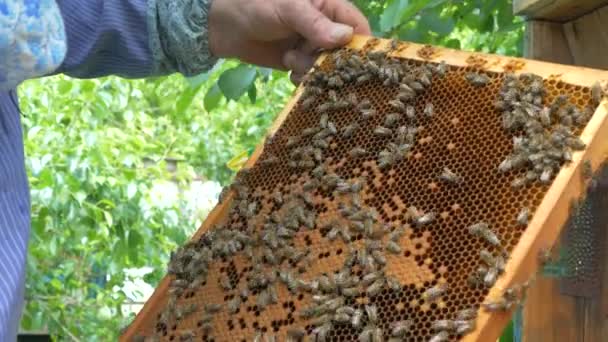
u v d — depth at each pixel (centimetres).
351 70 79
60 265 216
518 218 64
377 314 66
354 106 77
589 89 67
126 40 85
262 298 70
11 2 63
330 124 77
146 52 86
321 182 74
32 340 265
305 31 81
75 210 190
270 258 72
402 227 69
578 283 85
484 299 63
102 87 219
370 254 68
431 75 75
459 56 75
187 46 85
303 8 81
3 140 73
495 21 141
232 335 71
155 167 229
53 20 66
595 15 85
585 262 85
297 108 80
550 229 64
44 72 67
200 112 288
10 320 70
